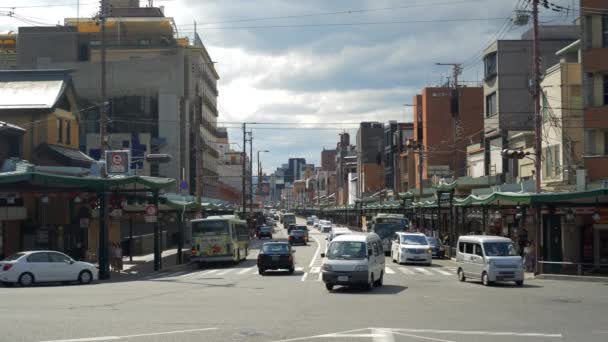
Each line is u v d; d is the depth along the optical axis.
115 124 74.75
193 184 81.38
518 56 58.56
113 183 33.78
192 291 24.86
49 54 80.56
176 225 69.62
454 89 76.25
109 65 75.56
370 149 135.25
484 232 45.00
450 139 83.06
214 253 42.50
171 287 26.92
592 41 38.50
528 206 39.88
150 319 16.20
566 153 41.53
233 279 31.41
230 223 43.03
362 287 25.73
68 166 47.75
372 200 111.88
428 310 18.47
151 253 55.66
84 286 28.03
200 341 12.88
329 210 168.25
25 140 46.16
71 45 80.81
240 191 142.50
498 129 57.56
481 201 39.31
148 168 73.12
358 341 13.03
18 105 46.47
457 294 23.61
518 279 27.58
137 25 83.50
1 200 37.72
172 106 75.25
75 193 34.34
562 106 42.06
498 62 58.62
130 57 81.12
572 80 42.16
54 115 47.91
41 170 40.53
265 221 135.38
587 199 33.72
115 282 30.94
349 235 26.12
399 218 57.25
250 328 14.69
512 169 53.56
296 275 33.88
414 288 26.22
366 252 24.78
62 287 27.38
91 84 75.38
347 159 174.50
